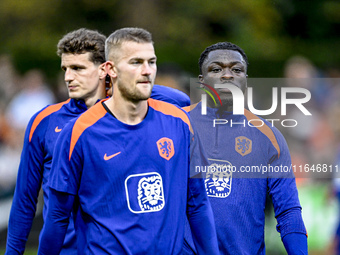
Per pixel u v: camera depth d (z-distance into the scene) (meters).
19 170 17.47
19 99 48.47
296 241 15.57
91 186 14.15
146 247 13.91
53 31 68.44
